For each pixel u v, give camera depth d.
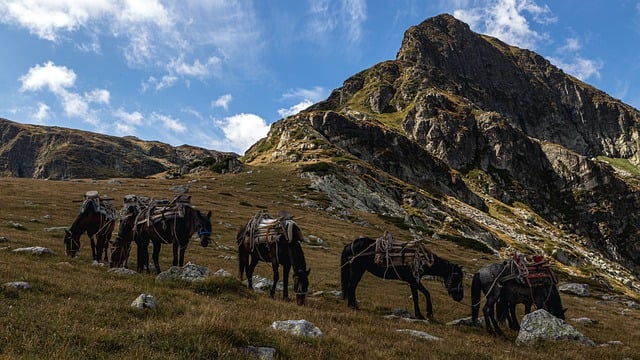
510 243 129.88
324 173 112.31
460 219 127.75
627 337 20.45
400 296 25.08
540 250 131.00
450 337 14.41
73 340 8.23
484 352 12.22
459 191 187.50
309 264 33.62
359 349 10.19
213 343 8.56
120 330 9.08
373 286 28.06
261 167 129.00
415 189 140.25
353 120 190.00
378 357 9.88
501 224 159.38
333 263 35.78
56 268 15.96
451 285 18.47
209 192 82.25
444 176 190.50
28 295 11.12
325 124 179.75
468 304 25.11
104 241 22.05
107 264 20.33
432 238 85.12
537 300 16.45
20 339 7.94
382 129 192.00
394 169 175.25
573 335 15.16
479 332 16.66
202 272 17.33
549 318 15.54
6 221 33.66
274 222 17.44
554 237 174.38
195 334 8.86
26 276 12.95
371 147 178.25
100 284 13.85
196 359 8.01
